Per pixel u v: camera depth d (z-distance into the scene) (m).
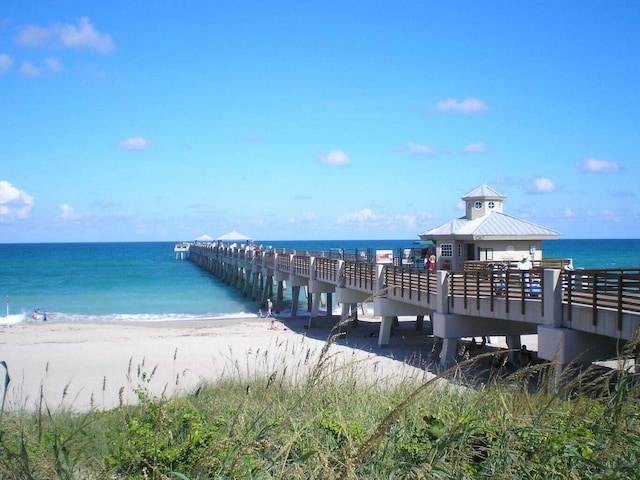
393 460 4.07
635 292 12.09
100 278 76.06
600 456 3.71
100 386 17.91
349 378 7.25
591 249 148.12
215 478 3.64
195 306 48.44
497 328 19.52
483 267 25.39
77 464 4.30
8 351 25.86
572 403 4.87
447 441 3.99
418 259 32.50
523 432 4.18
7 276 79.38
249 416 5.24
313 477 3.64
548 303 14.67
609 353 14.12
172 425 5.30
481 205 30.06
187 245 133.12
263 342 27.22
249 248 59.28
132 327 34.50
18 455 3.43
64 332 32.38
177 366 21.27
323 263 33.38
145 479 3.98
